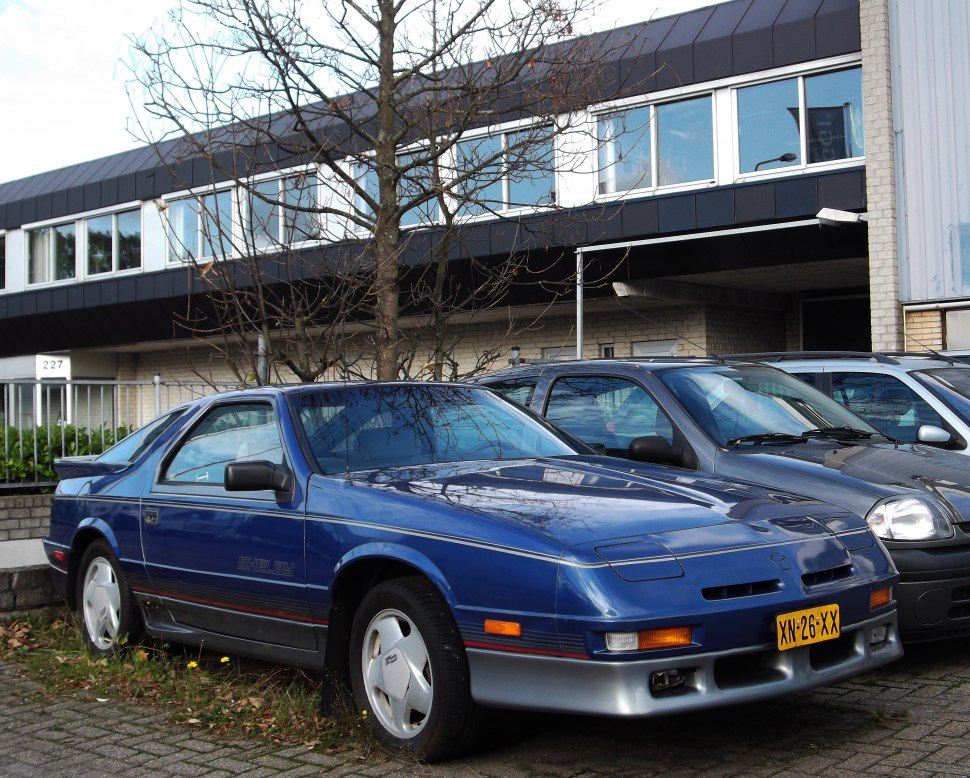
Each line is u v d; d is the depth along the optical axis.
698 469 6.21
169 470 5.89
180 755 4.51
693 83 17.38
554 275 18.75
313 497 4.84
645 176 17.91
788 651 4.04
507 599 3.99
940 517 5.61
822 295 20.70
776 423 6.60
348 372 8.30
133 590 5.98
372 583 4.68
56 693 5.59
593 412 6.89
